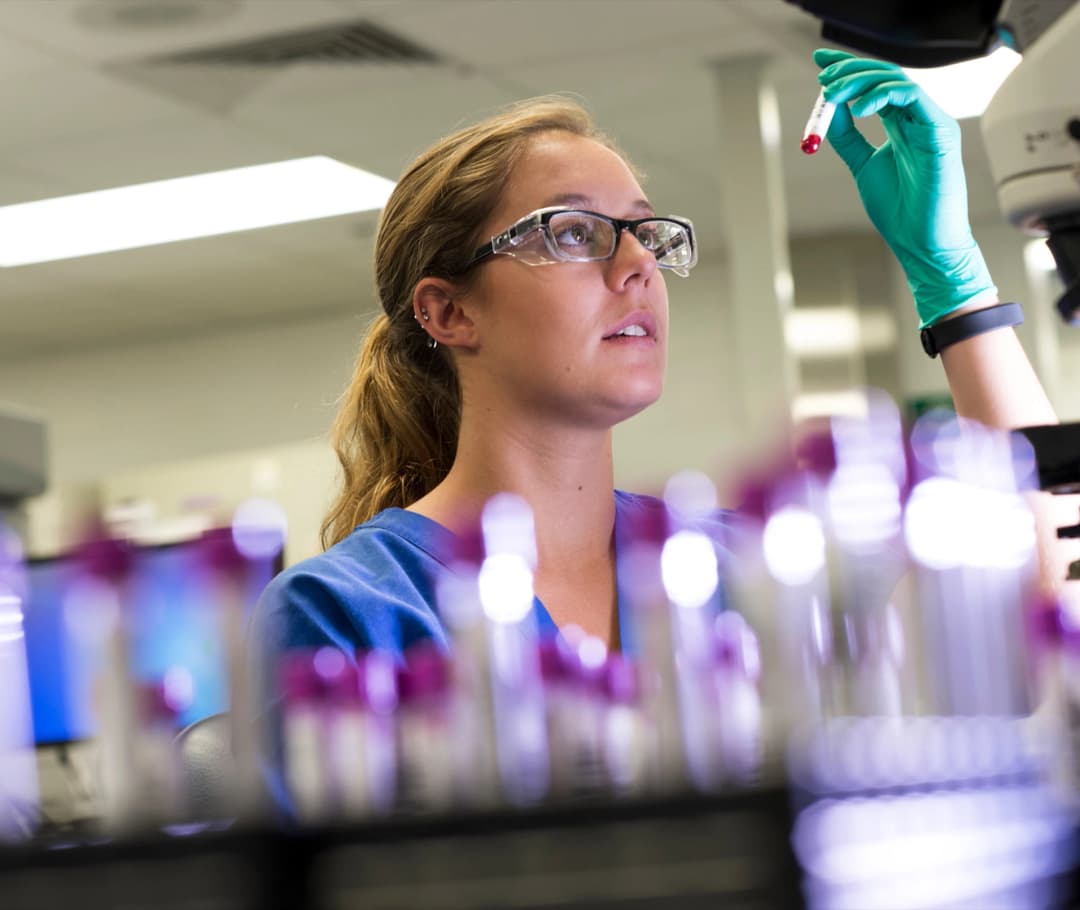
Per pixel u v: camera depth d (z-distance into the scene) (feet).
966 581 2.27
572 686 2.17
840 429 2.34
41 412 29.66
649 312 3.86
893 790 1.87
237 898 1.82
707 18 15.10
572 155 3.96
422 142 18.49
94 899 1.86
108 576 2.17
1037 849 2.03
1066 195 3.06
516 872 1.80
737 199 16.61
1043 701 2.23
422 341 4.40
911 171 4.39
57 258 22.70
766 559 2.26
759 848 1.77
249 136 17.90
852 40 3.16
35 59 14.98
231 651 2.18
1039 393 4.32
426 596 3.70
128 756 2.12
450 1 14.05
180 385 28.91
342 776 2.05
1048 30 3.04
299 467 12.89
